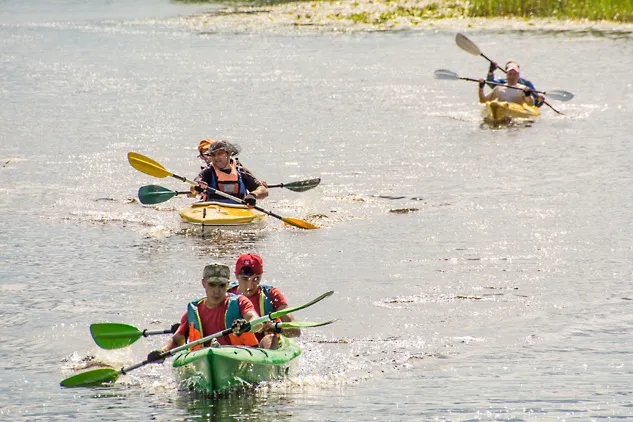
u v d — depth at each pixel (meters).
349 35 152.00
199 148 57.59
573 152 71.56
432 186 61.62
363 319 36.72
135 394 29.31
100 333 31.48
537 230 50.28
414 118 87.56
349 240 49.22
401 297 39.44
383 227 51.72
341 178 64.50
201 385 29.27
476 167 67.19
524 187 60.78
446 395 28.73
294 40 148.25
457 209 55.44
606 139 76.19
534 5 163.62
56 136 79.69
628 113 87.50
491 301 38.69
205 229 52.03
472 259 45.03
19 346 34.16
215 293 30.64
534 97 87.81
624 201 56.34
